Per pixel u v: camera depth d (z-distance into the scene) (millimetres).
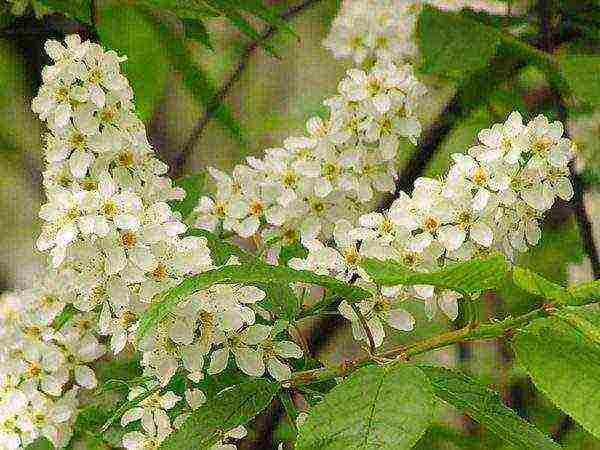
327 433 234
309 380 277
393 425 234
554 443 249
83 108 306
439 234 281
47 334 336
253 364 279
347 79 334
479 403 257
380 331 288
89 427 340
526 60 426
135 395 303
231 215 339
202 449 264
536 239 291
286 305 284
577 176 429
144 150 313
